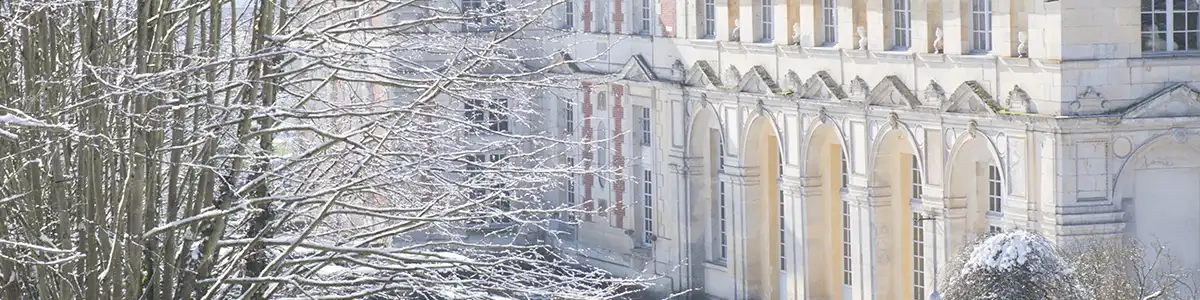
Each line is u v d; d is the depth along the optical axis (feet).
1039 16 205.36
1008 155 211.00
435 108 148.97
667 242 279.08
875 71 230.48
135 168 128.57
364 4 142.20
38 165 129.49
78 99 128.26
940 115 218.38
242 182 142.41
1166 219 207.72
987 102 212.23
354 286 141.08
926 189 222.28
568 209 144.66
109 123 127.95
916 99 223.30
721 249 273.33
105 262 129.90
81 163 128.77
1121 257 189.26
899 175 232.32
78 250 128.98
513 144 151.12
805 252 248.73
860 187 234.38
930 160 221.66
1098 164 205.26
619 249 292.61
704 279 274.57
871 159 231.91
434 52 144.97
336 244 141.18
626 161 272.31
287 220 141.79
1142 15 204.64
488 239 288.71
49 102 128.36
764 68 252.83
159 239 133.08
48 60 128.06
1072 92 203.82
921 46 221.87
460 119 144.25
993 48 211.41
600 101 293.23
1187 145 205.67
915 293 231.09
